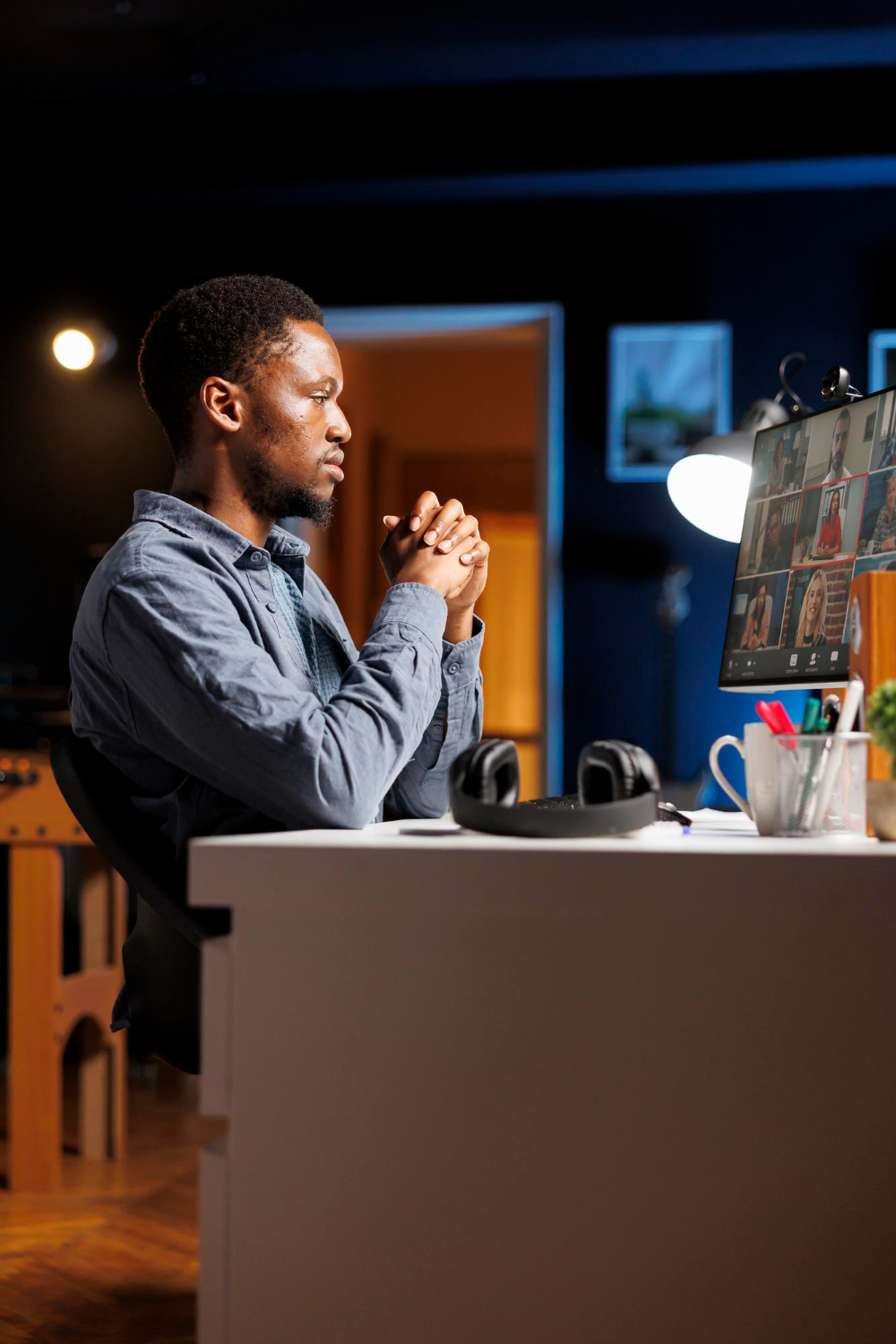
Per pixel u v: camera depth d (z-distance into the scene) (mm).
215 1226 808
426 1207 791
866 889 764
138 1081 3438
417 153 4055
